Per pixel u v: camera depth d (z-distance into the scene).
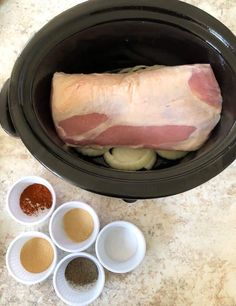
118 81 0.76
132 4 0.74
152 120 0.75
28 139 0.68
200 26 0.75
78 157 0.74
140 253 0.83
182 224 0.87
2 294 0.83
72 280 0.83
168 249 0.86
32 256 0.84
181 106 0.74
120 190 0.65
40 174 0.90
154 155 0.80
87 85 0.75
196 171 0.67
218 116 0.75
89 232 0.85
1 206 0.88
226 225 0.87
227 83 0.75
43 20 1.02
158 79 0.75
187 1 1.02
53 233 0.83
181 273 0.84
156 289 0.84
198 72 0.76
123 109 0.75
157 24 0.76
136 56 0.84
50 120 0.76
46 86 0.76
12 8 1.02
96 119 0.75
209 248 0.86
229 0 1.03
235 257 0.85
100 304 0.83
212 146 0.71
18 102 0.69
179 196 0.88
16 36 1.00
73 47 0.77
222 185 0.89
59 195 0.89
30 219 0.86
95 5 0.74
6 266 0.84
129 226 0.85
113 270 0.81
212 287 0.84
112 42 0.80
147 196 0.66
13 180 0.90
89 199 0.89
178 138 0.76
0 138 0.92
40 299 0.83
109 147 0.79
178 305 0.83
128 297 0.83
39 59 0.73
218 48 0.74
